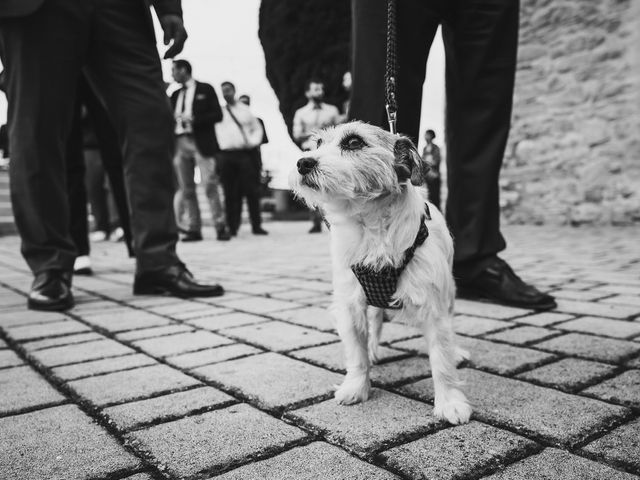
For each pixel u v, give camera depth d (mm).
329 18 18641
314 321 3076
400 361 2340
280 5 19281
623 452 1409
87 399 1911
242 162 10688
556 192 9688
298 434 1586
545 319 2938
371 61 2492
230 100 10398
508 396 1844
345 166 1771
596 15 8930
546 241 7230
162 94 3896
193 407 1813
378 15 2484
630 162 8781
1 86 3525
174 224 4129
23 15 3158
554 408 1724
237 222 10992
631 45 8617
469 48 3121
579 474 1305
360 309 1902
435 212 2041
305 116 9891
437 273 1760
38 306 3531
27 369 2312
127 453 1491
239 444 1521
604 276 4340
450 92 3314
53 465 1423
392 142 1978
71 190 5176
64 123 3537
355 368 1882
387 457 1415
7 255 8117
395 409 1777
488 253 3373
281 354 2449
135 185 3951
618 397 1798
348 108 2607
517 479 1289
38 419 1743
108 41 3604
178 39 3811
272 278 4902
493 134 3275
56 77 3377
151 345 2643
